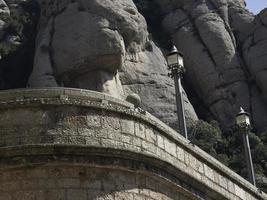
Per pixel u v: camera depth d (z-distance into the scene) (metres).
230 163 45.81
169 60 20.02
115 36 51.72
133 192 14.34
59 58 52.38
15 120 14.21
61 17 55.03
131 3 56.97
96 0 54.06
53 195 13.66
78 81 51.19
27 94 14.65
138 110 15.67
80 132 14.28
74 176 13.89
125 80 53.12
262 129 52.78
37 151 13.77
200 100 57.06
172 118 51.25
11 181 13.72
